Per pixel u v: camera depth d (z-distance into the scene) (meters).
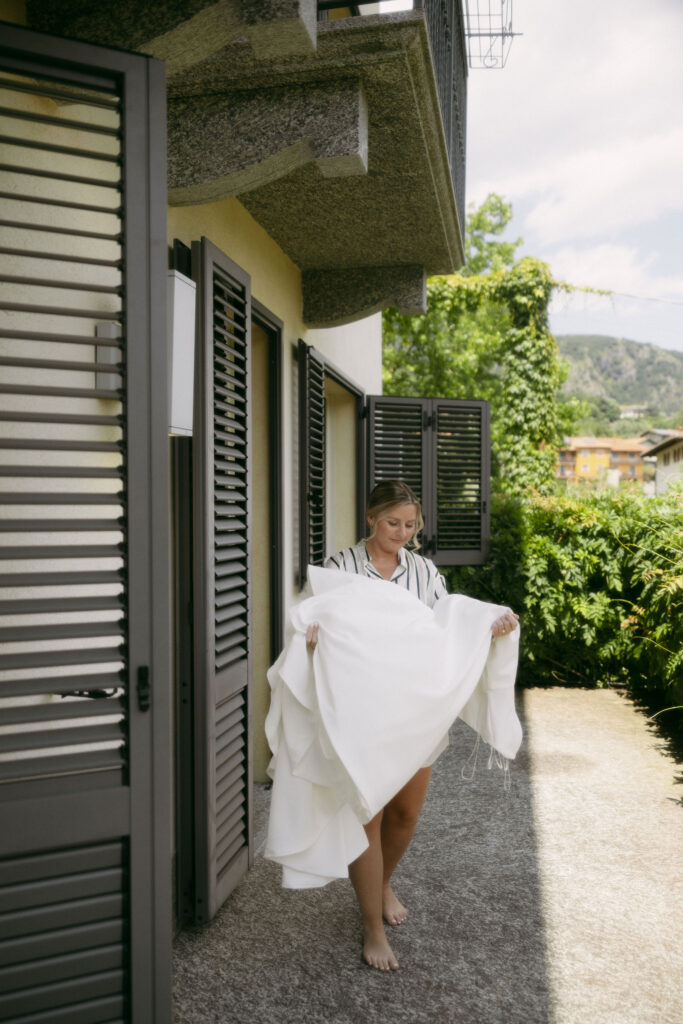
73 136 1.91
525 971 2.27
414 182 3.08
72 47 1.40
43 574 1.40
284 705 2.22
